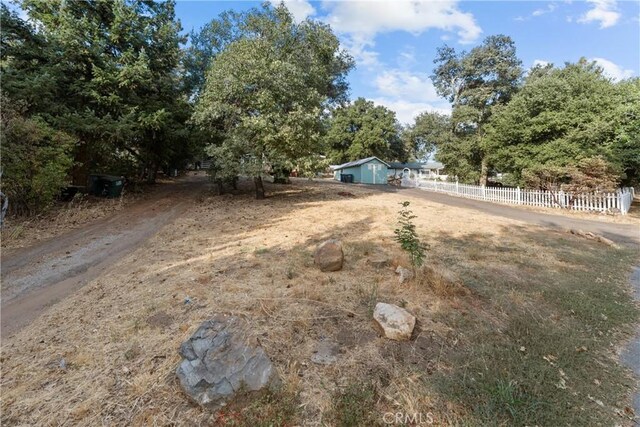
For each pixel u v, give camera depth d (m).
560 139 14.20
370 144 39.97
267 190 17.19
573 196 12.86
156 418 2.25
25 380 2.69
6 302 4.34
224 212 10.65
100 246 7.02
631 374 2.81
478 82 25.08
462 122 24.06
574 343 3.19
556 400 2.40
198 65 17.52
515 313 3.78
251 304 3.84
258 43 11.98
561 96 14.84
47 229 8.24
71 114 11.35
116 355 2.97
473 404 2.34
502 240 7.31
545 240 7.41
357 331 3.31
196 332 2.65
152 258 5.97
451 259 5.79
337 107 29.55
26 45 11.30
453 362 2.82
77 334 3.39
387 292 4.20
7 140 8.07
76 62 12.20
